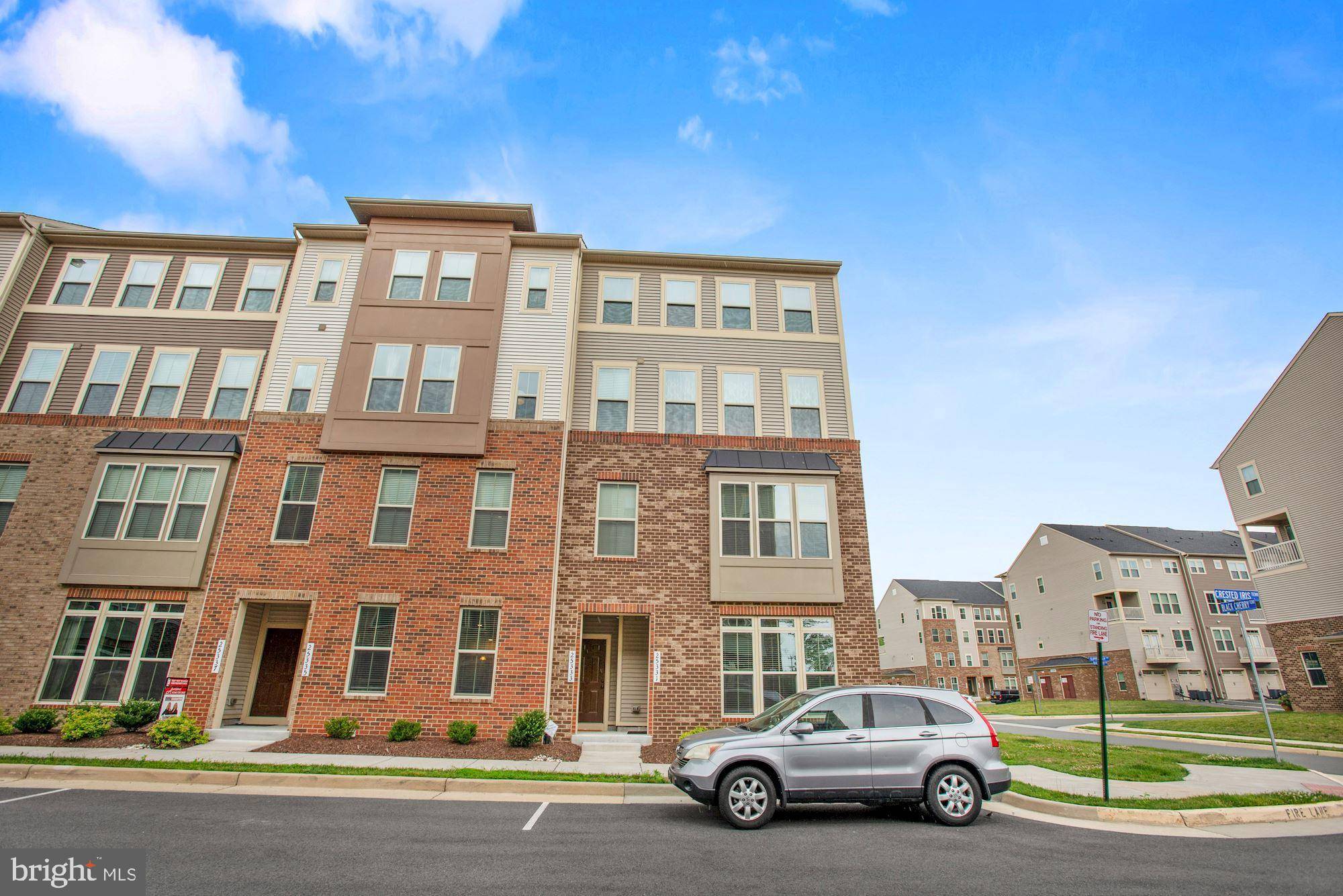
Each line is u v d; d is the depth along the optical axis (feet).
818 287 63.16
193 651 45.39
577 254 58.95
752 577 51.21
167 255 60.49
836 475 54.70
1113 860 21.12
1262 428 93.40
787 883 18.56
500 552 48.96
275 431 51.31
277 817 25.13
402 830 23.85
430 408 52.37
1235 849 22.72
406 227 57.67
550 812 27.43
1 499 50.75
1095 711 111.65
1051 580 167.84
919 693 28.07
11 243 58.44
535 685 45.91
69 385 55.47
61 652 47.01
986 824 26.45
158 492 50.67
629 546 52.31
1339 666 82.38
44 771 31.86
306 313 56.29
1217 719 80.94
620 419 56.90
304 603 50.37
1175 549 156.46
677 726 47.39
